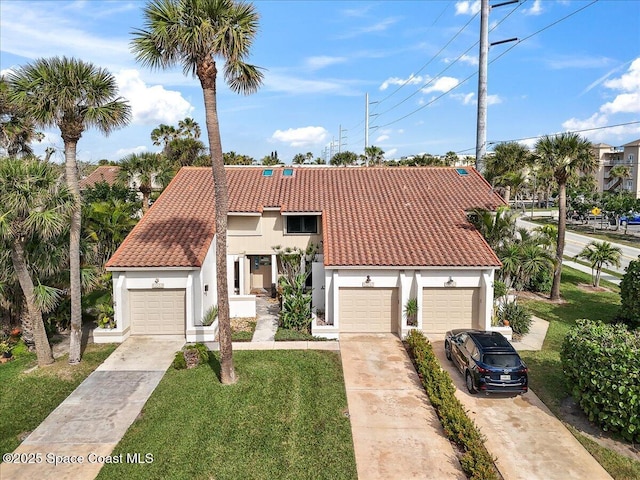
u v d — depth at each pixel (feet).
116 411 44.24
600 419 40.24
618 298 85.61
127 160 119.85
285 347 60.64
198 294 64.28
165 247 67.82
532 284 90.38
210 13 42.96
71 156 52.60
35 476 34.73
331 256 65.87
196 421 42.04
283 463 36.11
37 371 53.31
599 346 40.81
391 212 80.23
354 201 84.33
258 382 49.90
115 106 52.80
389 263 64.34
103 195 124.57
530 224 202.39
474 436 37.63
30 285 52.90
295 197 85.61
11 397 47.29
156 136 198.70
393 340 63.87
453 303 66.49
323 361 55.93
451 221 77.05
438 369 49.96
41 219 47.21
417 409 44.83
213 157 46.55
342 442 39.06
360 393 47.96
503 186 117.39
